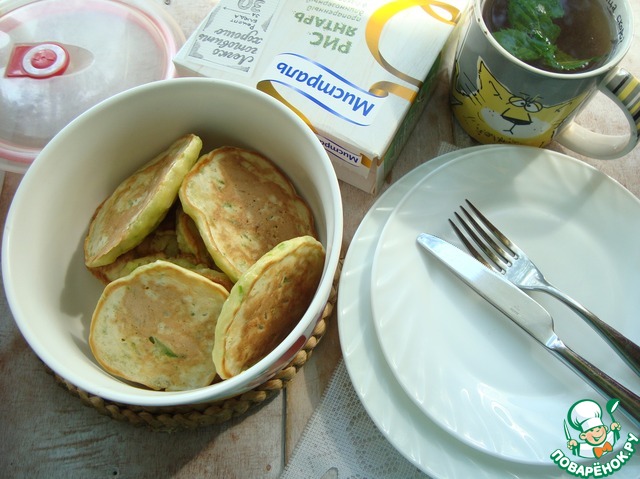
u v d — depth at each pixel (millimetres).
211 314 256
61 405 294
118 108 262
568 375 280
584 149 335
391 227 309
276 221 286
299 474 279
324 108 305
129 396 208
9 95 360
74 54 375
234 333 234
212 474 282
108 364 253
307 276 263
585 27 296
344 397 293
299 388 298
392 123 300
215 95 271
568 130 340
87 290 285
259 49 323
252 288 234
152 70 371
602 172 321
